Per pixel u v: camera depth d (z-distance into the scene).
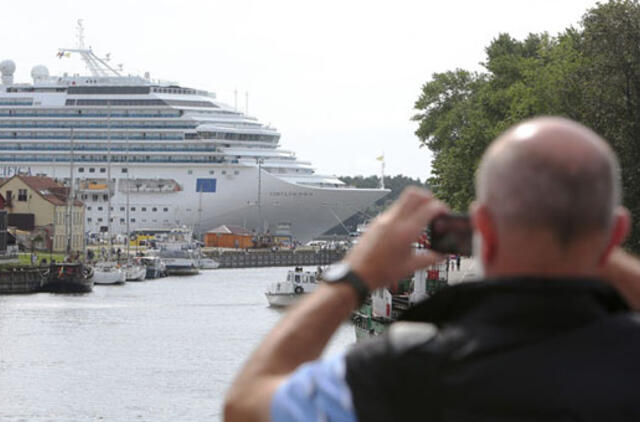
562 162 4.85
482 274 5.12
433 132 143.00
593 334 4.84
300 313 5.34
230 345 87.50
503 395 4.73
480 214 5.08
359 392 4.88
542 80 93.75
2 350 82.25
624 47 76.00
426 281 71.50
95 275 168.88
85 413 57.41
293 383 5.03
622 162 75.38
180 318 110.88
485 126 110.88
